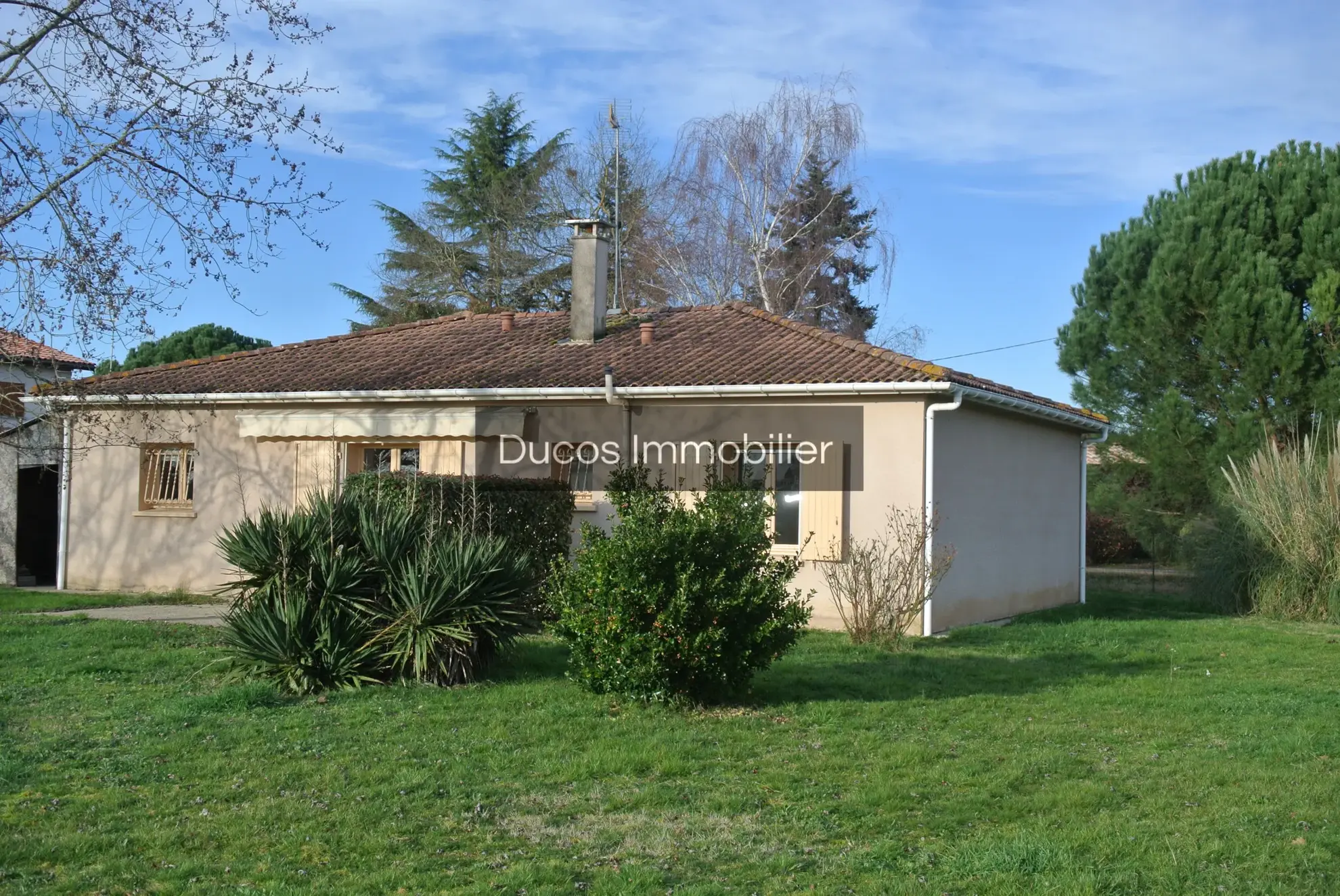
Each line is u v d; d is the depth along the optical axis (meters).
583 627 9.91
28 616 15.80
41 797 7.14
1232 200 24.06
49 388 15.03
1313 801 7.14
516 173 46.34
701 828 6.64
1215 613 19.03
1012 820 6.80
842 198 38.50
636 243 40.59
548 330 21.69
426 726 9.08
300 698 10.15
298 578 10.91
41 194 12.95
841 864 6.04
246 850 6.22
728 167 37.16
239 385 19.52
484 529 13.80
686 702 9.78
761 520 10.38
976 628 15.54
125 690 10.39
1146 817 6.83
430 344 21.62
